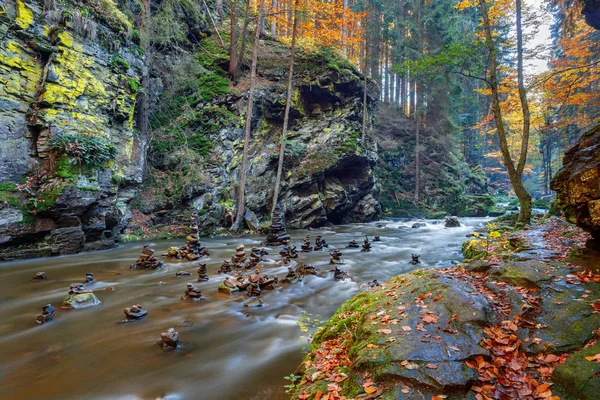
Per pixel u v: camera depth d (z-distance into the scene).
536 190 54.38
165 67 20.27
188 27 22.38
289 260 9.78
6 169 10.55
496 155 42.00
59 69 11.88
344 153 22.12
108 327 5.18
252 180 19.39
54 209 10.90
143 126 16.95
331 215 22.91
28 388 3.50
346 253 11.48
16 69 11.05
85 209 11.76
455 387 2.38
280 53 23.55
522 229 10.15
